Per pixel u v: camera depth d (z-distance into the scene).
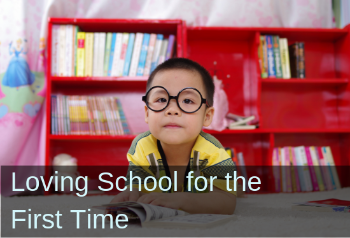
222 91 2.07
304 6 2.29
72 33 2.05
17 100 1.97
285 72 2.17
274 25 2.29
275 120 2.35
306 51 2.40
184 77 0.83
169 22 2.08
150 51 2.08
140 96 2.30
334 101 2.37
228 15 2.27
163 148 0.95
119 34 2.07
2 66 2.02
